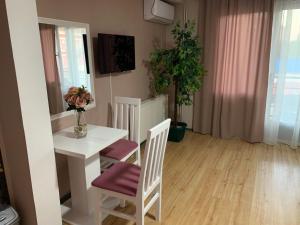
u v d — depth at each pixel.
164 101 4.24
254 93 3.72
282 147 3.72
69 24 2.20
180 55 3.45
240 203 2.38
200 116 4.29
